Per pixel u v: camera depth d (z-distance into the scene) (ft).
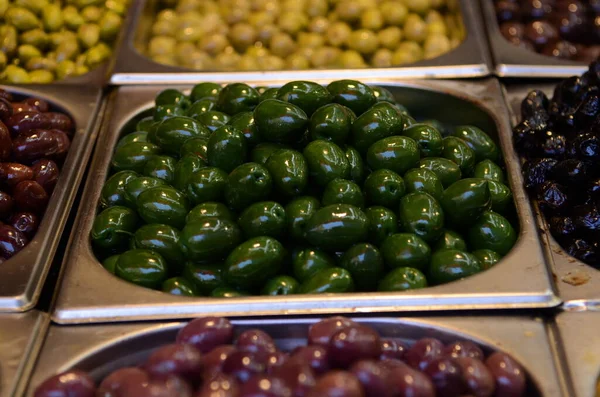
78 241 2.06
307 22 2.93
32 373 1.83
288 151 2.03
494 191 2.12
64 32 2.83
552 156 2.18
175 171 2.11
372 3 2.93
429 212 1.99
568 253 2.02
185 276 2.02
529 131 2.23
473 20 2.72
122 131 2.43
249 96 2.22
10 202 2.14
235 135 2.05
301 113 2.07
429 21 2.93
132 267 1.97
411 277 1.93
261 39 2.91
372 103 2.18
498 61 2.56
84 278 1.97
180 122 2.16
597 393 1.78
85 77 2.60
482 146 2.25
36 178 2.19
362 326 1.78
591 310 1.90
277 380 1.66
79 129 2.39
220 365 1.76
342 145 2.11
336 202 2.01
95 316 1.91
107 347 1.87
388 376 1.70
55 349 1.87
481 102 2.44
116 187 2.14
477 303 1.90
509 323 1.88
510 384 1.76
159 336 1.89
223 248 1.98
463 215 2.04
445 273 1.95
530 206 2.11
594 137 2.08
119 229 2.07
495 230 2.04
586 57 2.74
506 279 1.93
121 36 2.72
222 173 2.06
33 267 2.00
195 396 1.71
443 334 1.88
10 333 1.89
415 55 2.81
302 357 1.73
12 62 2.78
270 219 1.98
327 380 1.65
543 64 2.55
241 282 1.96
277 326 1.89
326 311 1.90
